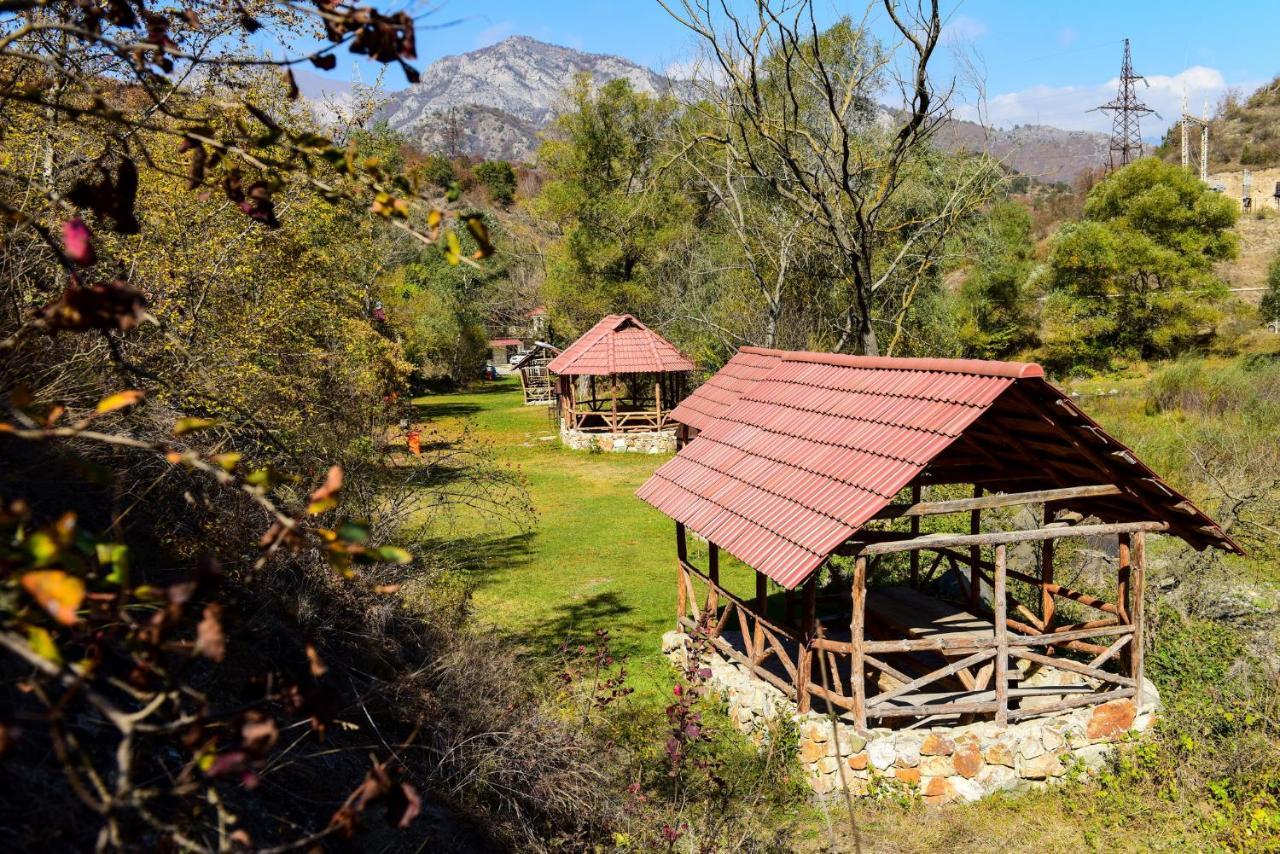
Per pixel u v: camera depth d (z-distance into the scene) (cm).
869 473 866
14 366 491
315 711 262
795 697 942
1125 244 4350
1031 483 1066
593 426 3450
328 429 1045
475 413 4272
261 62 272
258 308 1034
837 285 2642
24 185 636
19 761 346
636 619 1384
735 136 2462
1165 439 2191
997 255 3909
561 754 703
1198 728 904
